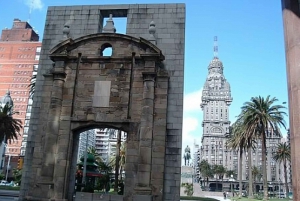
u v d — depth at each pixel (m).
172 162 24.83
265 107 53.31
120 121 25.28
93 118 25.75
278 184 191.38
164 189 24.30
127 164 24.39
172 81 26.61
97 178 52.19
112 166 92.38
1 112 63.75
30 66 154.50
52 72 26.59
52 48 27.09
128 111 25.50
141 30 28.64
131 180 24.06
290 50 15.36
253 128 53.28
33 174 25.55
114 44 27.02
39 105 28.50
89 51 27.20
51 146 25.16
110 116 25.67
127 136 25.06
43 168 24.77
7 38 173.88
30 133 27.84
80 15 30.16
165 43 27.72
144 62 26.11
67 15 30.39
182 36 27.70
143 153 23.89
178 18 28.30
